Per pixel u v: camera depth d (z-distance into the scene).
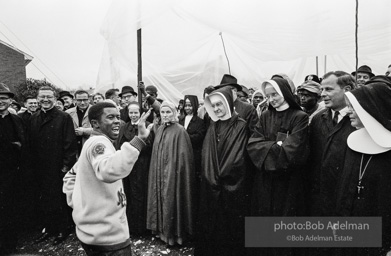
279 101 2.87
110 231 2.11
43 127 4.02
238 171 3.07
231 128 3.17
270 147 2.80
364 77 4.09
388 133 2.17
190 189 3.70
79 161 2.14
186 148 3.74
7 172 3.62
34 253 3.74
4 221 3.61
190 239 3.93
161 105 3.82
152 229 3.86
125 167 1.94
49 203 3.99
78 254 3.73
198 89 5.11
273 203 2.86
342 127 2.57
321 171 2.62
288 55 4.53
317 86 3.47
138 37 4.02
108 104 2.24
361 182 2.27
